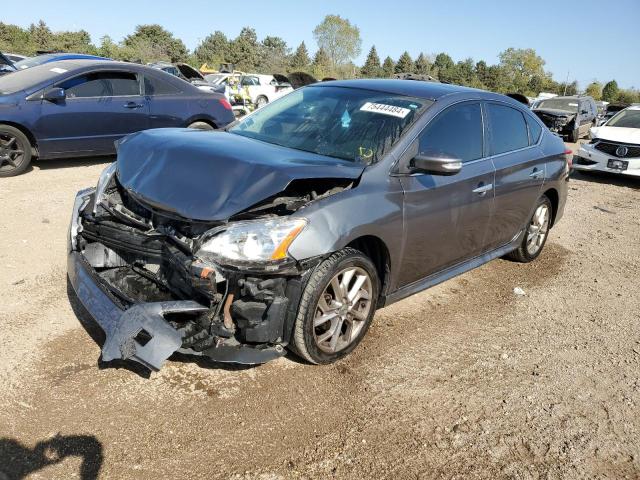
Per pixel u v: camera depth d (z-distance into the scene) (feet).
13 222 17.99
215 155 10.68
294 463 8.52
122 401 9.48
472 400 10.62
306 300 9.89
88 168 27.12
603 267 19.30
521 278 17.49
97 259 11.62
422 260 12.68
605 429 10.16
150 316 8.85
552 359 12.51
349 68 247.70
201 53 272.31
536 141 17.13
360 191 10.78
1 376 9.84
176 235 9.86
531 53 262.67
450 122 13.34
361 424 9.57
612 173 35.29
